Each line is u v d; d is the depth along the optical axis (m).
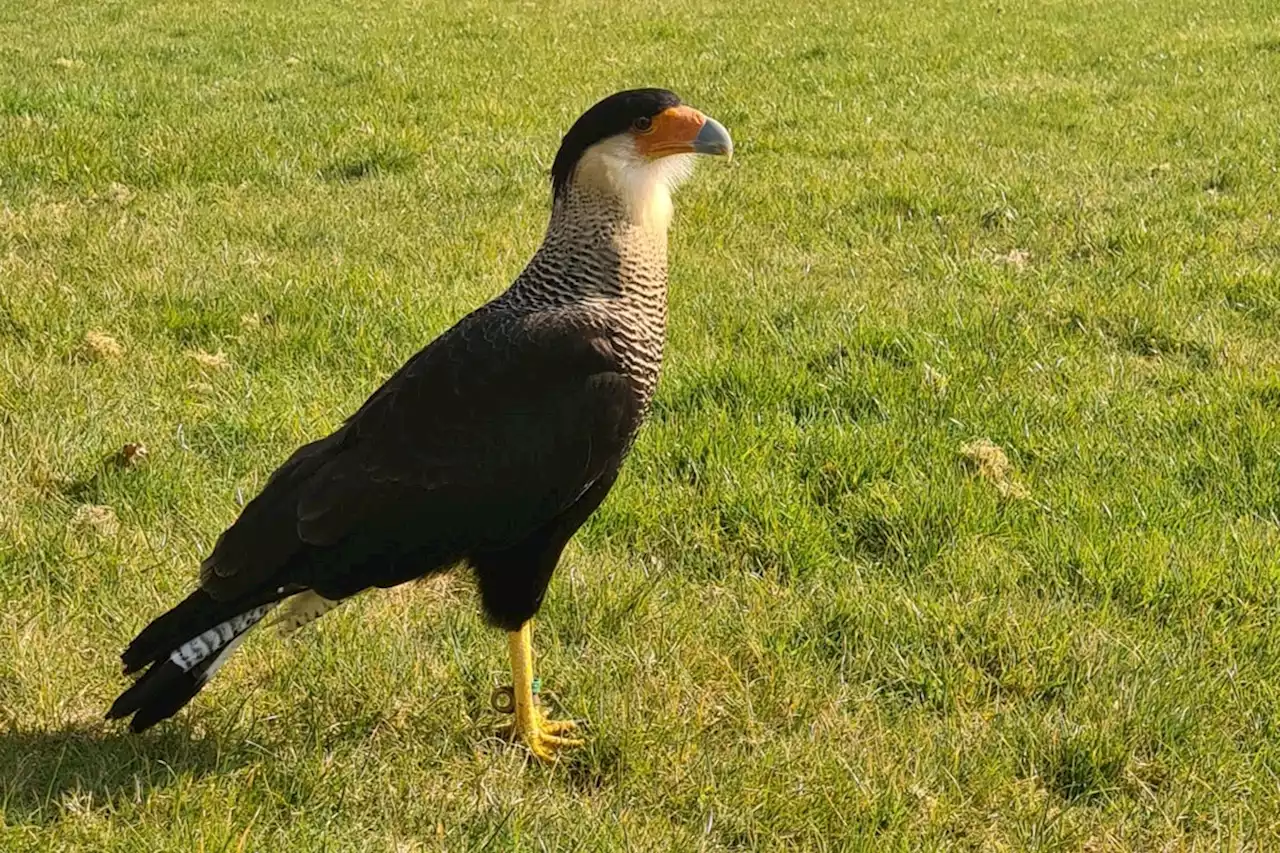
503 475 1.57
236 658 1.73
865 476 2.03
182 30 5.52
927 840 1.58
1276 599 1.84
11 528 1.85
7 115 3.60
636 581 1.84
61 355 2.22
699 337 2.36
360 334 2.30
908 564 1.90
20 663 1.68
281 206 2.95
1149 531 1.94
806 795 1.61
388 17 6.06
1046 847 1.58
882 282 2.60
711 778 1.63
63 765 1.60
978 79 4.62
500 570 1.62
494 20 6.00
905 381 2.23
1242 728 1.70
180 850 1.51
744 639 1.78
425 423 1.57
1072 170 3.40
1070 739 1.66
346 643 1.75
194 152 3.29
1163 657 1.77
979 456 2.05
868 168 3.42
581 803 1.60
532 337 1.59
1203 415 2.15
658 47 5.32
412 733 1.67
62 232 2.66
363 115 3.83
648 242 1.64
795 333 2.37
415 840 1.56
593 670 1.74
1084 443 2.09
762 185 3.24
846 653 1.77
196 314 2.35
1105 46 5.26
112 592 1.79
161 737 1.63
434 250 2.68
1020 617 1.81
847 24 5.85
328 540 1.55
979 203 3.11
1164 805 1.62
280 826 1.56
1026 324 2.42
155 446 2.03
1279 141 3.67
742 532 1.93
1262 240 2.86
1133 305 2.47
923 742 1.67
